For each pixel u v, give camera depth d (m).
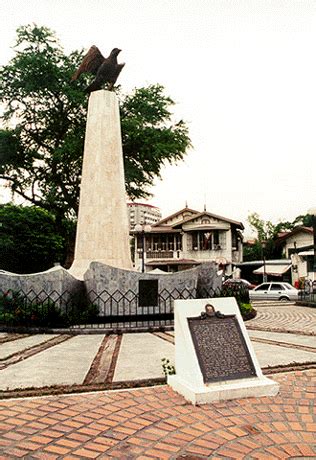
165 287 11.44
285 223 45.06
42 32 23.69
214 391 4.27
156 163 25.56
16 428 3.64
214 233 35.84
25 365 6.04
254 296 21.86
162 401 4.36
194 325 4.71
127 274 11.12
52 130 26.81
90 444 3.32
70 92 23.52
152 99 25.64
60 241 26.95
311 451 3.20
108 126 13.71
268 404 4.23
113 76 14.31
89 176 13.47
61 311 10.22
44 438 3.44
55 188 26.06
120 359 6.46
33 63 22.94
